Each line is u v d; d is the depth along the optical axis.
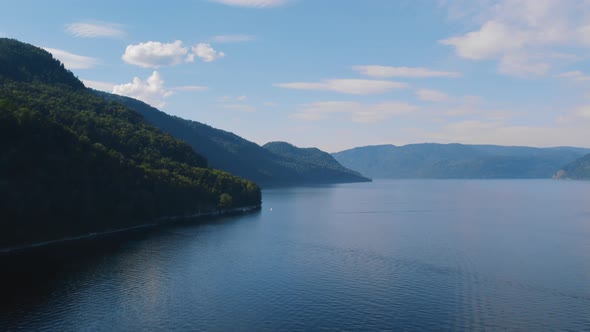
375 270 154.88
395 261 168.12
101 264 155.38
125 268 151.62
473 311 117.31
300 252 182.75
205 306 118.44
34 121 198.50
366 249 190.00
